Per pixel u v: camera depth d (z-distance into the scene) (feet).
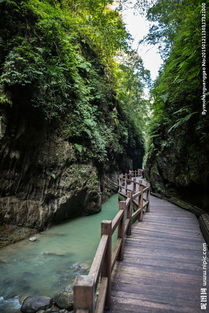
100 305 6.64
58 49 23.21
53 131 23.06
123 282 9.82
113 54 42.70
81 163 27.40
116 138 46.60
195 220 21.72
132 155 72.95
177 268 11.36
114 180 48.19
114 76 49.21
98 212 30.17
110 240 7.98
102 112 39.83
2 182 17.90
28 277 13.30
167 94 27.81
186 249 14.08
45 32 21.83
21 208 19.30
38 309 10.29
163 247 14.34
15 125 18.33
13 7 19.60
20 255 16.15
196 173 22.44
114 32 35.19
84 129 26.91
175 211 25.96
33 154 20.38
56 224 23.54
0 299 11.24
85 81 33.60
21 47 17.69
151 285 9.64
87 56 37.52
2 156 17.53
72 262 15.34
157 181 38.37
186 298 8.73
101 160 32.09
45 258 15.79
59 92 23.35
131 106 59.00
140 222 20.77
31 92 18.97
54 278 13.26
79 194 25.89
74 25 29.35
